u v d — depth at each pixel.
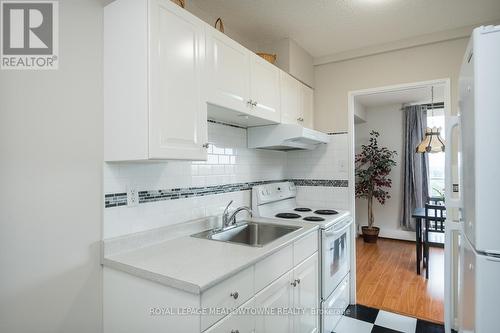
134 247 1.50
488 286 0.96
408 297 2.82
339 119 2.87
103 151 1.40
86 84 1.34
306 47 2.72
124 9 1.34
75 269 1.30
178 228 1.74
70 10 1.29
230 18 2.20
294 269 1.75
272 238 2.09
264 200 2.45
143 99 1.26
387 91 2.69
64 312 1.26
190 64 1.45
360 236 5.18
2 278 1.09
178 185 1.80
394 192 4.98
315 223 2.13
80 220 1.32
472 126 1.02
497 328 0.95
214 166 2.09
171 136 1.33
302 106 2.71
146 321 1.22
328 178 2.89
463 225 1.28
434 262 3.84
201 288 1.05
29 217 1.16
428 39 2.46
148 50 1.25
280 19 2.22
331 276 2.23
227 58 1.72
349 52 2.79
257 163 2.58
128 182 1.52
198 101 1.49
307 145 2.67
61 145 1.25
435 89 4.01
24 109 1.15
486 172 0.96
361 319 2.43
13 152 1.12
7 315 1.10
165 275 1.14
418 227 3.47
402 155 4.90
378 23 2.28
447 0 1.97
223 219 2.01
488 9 2.07
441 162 4.75
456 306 2.29
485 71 0.96
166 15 1.33
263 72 2.08
